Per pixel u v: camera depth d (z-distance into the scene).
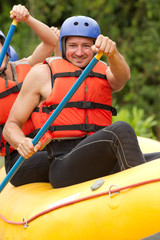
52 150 7.15
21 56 23.14
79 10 24.72
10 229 7.28
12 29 7.59
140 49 24.77
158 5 24.73
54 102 7.14
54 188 7.30
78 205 6.14
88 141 6.44
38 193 7.36
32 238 6.66
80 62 7.37
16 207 7.37
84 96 7.16
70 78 7.23
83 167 6.57
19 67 8.66
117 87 7.45
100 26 7.64
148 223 5.59
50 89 7.34
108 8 24.78
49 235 6.39
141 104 24.27
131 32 25.09
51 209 6.45
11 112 7.58
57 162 7.06
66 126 7.05
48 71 7.46
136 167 5.96
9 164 8.20
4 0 25.03
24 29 23.84
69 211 6.21
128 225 5.68
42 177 7.97
